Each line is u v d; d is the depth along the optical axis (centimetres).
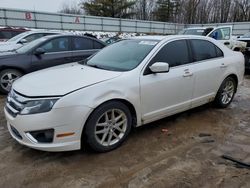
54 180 265
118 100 318
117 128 327
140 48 383
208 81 437
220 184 260
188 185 258
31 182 262
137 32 3356
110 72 335
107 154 316
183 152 324
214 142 353
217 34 1108
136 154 317
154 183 261
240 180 266
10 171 279
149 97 348
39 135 283
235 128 404
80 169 284
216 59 455
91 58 422
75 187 254
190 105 418
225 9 4509
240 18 4372
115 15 4300
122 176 272
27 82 320
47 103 276
